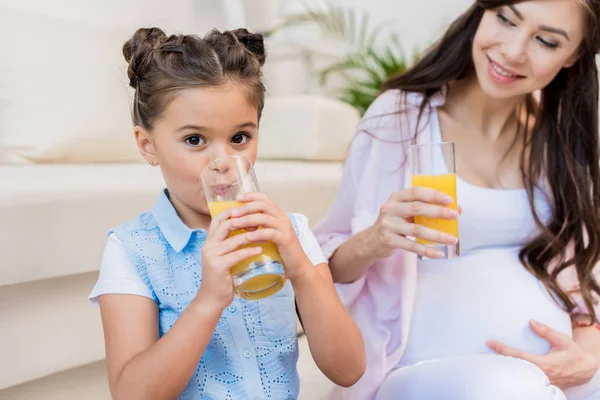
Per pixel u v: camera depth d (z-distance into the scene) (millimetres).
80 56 2016
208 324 876
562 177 1373
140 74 985
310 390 1506
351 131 2729
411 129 1392
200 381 989
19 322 1424
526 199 1363
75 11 2363
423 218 1155
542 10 1206
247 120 959
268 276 874
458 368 1131
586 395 1291
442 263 1318
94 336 1586
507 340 1261
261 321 1027
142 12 2619
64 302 1518
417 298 1297
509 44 1239
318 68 3455
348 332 1013
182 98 929
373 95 3238
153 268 1011
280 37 3262
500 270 1320
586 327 1405
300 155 2551
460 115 1412
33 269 1403
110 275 1005
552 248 1346
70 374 1587
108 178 1635
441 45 1397
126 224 1069
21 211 1376
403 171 1390
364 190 1391
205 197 931
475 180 1389
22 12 1952
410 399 1167
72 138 1944
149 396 889
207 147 953
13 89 1885
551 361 1229
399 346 1276
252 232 869
